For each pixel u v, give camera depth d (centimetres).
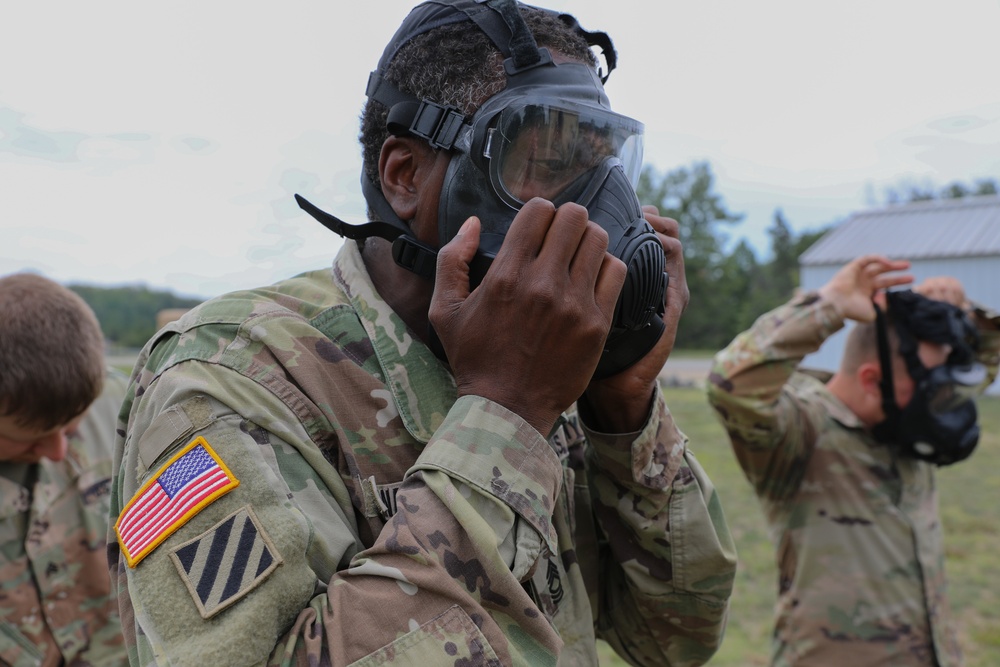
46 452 180
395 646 76
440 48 103
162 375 91
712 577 115
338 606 77
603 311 88
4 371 163
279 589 78
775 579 465
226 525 80
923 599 230
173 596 77
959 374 226
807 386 253
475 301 88
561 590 106
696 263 2439
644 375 106
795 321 226
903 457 239
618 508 113
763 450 237
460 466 83
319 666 74
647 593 116
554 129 98
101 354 182
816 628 231
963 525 571
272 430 87
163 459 85
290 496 84
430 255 103
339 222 106
